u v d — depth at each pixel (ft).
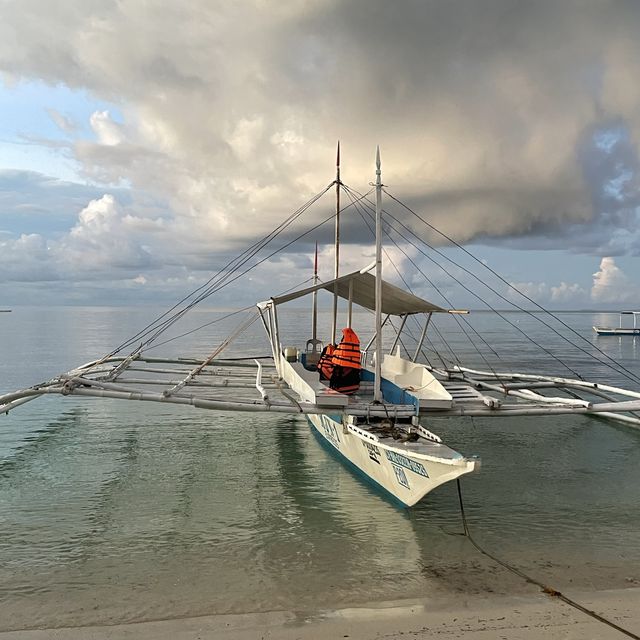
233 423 55.98
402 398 39.52
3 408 46.65
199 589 22.36
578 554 26.25
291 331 242.78
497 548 26.94
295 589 22.34
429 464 27.53
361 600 21.36
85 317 518.37
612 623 19.11
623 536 28.60
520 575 23.86
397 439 32.01
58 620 19.83
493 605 20.66
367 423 35.88
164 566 24.61
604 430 54.44
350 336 41.98
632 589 22.25
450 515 31.42
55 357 129.59
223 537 28.02
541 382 61.67
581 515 31.63
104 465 41.19
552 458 44.16
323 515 31.24
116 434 51.21
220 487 36.24
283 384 52.95
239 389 77.20
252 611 20.48
